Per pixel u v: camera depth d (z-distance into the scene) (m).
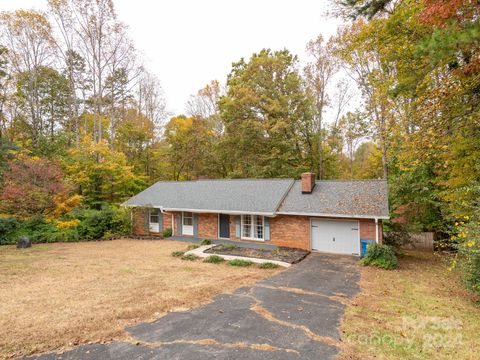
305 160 28.14
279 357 4.82
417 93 10.56
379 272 11.35
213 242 17.88
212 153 30.58
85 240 19.41
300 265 12.44
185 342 5.38
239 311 7.00
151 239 19.86
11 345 5.26
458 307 7.43
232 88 27.28
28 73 27.58
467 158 10.13
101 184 24.17
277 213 15.99
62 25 24.61
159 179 32.12
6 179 17.66
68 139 27.62
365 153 40.75
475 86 8.97
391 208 16.38
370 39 15.18
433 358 4.79
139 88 35.19
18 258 13.52
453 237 8.21
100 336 5.63
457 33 6.74
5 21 24.66
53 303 7.54
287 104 26.28
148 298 7.95
